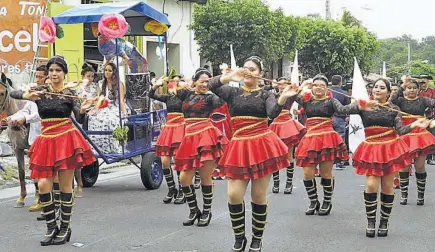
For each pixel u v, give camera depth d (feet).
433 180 43.21
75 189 37.86
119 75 37.99
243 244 21.84
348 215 30.81
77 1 62.69
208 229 27.53
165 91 34.63
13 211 31.58
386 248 24.32
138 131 38.34
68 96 24.23
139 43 70.13
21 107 31.71
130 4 38.40
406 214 31.22
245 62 21.52
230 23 74.38
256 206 21.49
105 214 31.01
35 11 53.78
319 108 30.81
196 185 38.65
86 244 24.97
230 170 20.98
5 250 24.12
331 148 30.35
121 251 23.93
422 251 23.88
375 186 26.04
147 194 37.04
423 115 33.60
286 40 78.74
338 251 23.89
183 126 33.30
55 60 24.40
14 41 53.31
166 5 77.87
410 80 33.81
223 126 31.40
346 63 101.09
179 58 80.59
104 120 37.04
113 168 49.11
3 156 48.19
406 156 26.22
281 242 25.25
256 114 21.08
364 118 26.63
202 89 28.40
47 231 25.07
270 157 20.85
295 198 35.81
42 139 24.25
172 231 27.22
